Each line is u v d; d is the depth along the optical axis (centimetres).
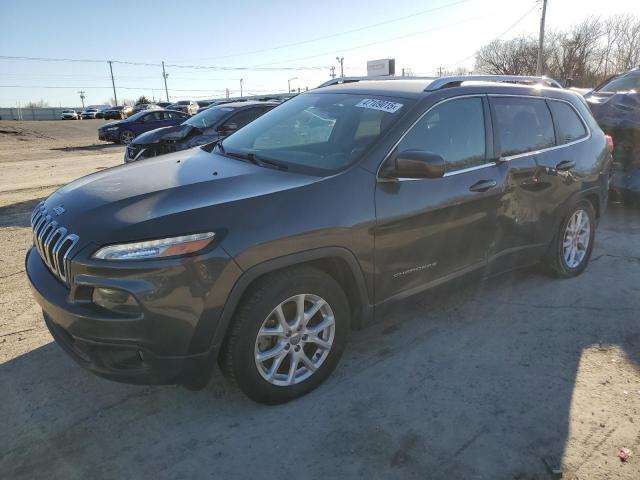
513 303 429
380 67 3472
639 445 266
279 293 278
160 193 284
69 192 317
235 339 271
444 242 347
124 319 244
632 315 407
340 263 302
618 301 432
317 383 311
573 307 421
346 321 314
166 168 343
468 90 371
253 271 263
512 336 375
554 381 321
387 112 340
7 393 309
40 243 291
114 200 281
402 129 326
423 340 370
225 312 261
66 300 259
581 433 275
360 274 306
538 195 413
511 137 395
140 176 325
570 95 468
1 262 531
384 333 380
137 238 247
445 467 252
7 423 283
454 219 347
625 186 670
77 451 263
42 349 357
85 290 253
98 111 6056
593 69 5925
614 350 357
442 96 352
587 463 254
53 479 246
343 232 290
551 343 366
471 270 376
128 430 278
